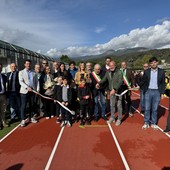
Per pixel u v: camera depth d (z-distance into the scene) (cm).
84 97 943
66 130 896
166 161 617
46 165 598
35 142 768
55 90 967
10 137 823
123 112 1177
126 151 684
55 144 745
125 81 1070
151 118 976
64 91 955
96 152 677
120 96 954
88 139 789
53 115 1124
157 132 862
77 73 1077
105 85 1012
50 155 659
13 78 1036
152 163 605
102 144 741
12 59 1345
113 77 959
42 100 1102
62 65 1118
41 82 1067
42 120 1057
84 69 1077
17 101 1048
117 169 573
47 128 927
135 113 1186
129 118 1079
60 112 1005
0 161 627
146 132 862
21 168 584
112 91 953
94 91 1003
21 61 1498
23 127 948
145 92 905
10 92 1037
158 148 706
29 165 600
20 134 856
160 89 890
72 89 983
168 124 856
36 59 1886
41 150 698
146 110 905
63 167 586
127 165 594
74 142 762
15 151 693
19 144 752
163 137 805
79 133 856
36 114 1134
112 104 982
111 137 809
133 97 1814
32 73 991
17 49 1457
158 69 888
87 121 967
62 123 951
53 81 1088
